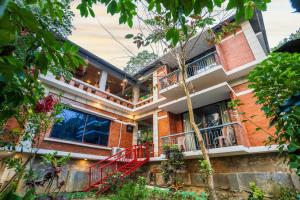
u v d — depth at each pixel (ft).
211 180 16.33
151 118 44.91
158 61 42.34
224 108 30.76
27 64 3.94
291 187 19.81
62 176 27.58
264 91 10.36
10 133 12.92
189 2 4.29
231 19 31.65
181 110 36.14
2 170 20.10
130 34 9.21
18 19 2.96
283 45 5.73
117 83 51.42
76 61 4.33
